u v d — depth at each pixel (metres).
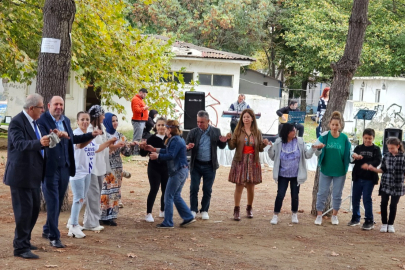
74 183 6.91
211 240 7.30
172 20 33.25
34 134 5.73
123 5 12.69
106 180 7.93
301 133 17.28
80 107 21.59
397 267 6.32
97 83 14.10
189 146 8.28
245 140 8.80
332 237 7.89
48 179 6.19
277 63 39.69
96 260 5.83
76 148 6.83
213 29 34.06
